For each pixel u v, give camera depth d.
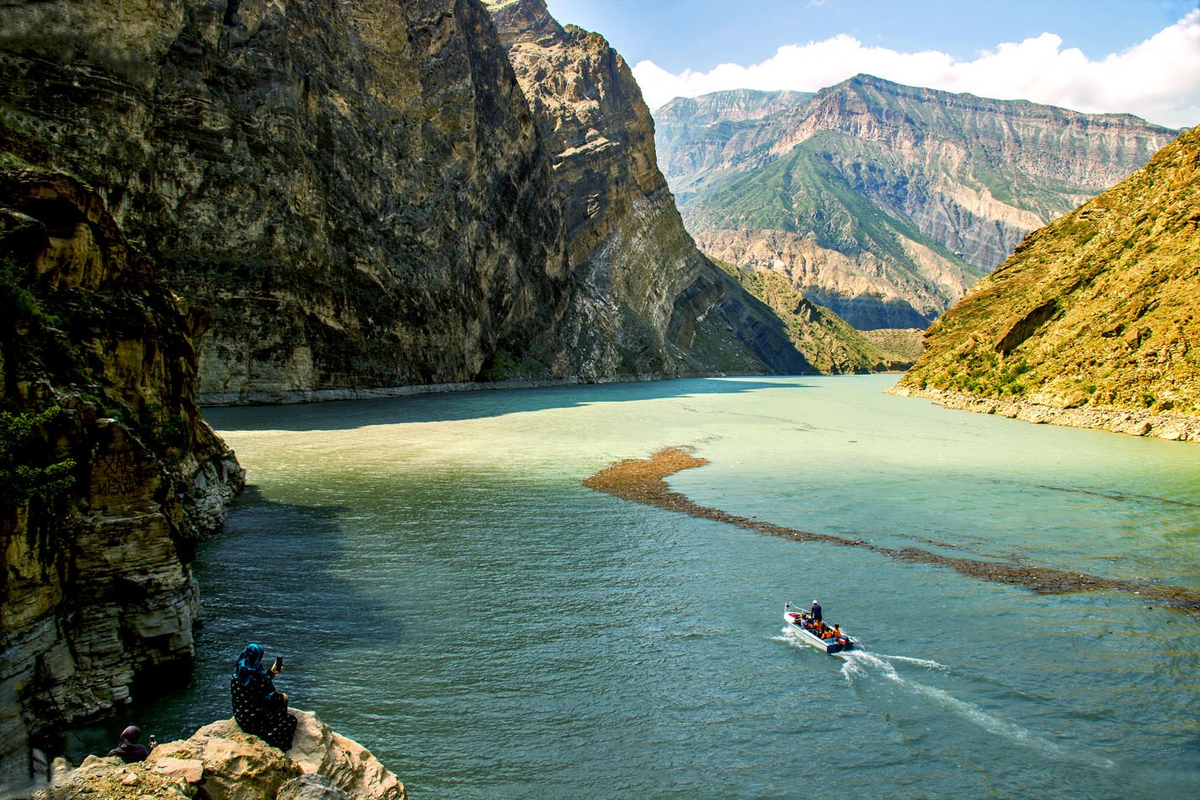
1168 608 23.53
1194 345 68.31
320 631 20.70
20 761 12.87
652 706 17.31
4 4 60.59
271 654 19.20
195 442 30.61
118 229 21.78
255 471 42.16
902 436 65.12
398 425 64.69
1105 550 29.84
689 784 14.55
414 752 15.32
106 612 15.98
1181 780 15.02
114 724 15.31
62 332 17.59
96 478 16.02
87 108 63.91
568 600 23.48
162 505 17.31
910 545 30.19
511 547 28.86
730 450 55.00
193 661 18.16
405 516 33.09
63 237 19.08
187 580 20.55
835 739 16.19
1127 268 83.06
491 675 18.53
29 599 14.09
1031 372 87.19
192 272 71.69
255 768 10.37
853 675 18.97
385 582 24.70
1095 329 81.12
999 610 23.23
